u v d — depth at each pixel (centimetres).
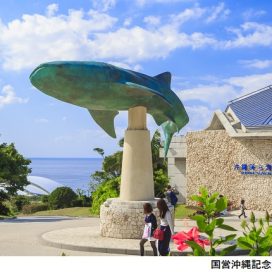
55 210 3653
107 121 1773
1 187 3089
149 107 1686
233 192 3156
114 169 4288
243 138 3086
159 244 1139
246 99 3416
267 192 2972
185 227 1980
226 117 3241
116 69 1547
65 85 1462
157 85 1695
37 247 1560
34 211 3988
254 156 3052
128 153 1695
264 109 3219
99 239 1620
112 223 1655
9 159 2931
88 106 1614
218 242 616
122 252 1423
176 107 1775
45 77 1430
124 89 1542
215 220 597
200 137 3369
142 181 1680
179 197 3841
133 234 1619
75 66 1448
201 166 3341
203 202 610
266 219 676
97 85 1494
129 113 1703
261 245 615
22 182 3053
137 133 1683
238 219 2559
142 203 1628
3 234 1909
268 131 3020
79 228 2009
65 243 1534
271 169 2959
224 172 3212
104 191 2758
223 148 3231
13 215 3341
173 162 3875
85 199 4172
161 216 1145
